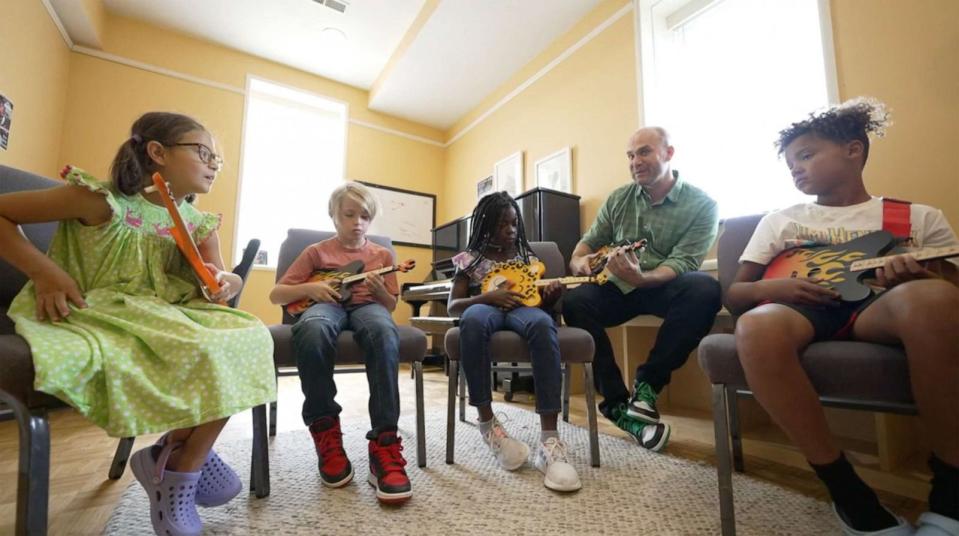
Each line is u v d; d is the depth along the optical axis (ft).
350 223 4.75
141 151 2.92
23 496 1.74
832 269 2.91
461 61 11.17
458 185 14.03
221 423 2.64
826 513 3.01
